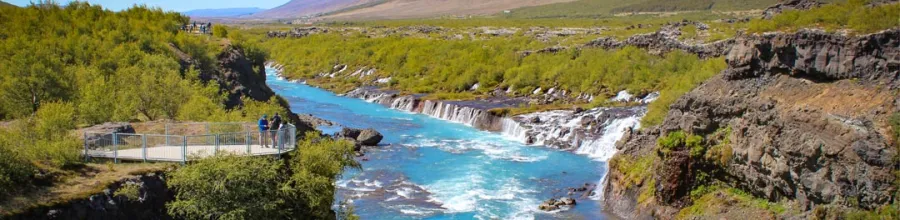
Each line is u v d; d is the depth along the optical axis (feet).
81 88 170.40
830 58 114.01
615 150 192.03
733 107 124.88
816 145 102.78
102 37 251.60
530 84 313.32
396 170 179.32
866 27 111.24
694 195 127.85
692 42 302.86
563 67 312.91
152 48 235.20
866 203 96.43
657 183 131.34
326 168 107.24
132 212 91.45
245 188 92.84
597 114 229.25
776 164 110.93
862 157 96.53
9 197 84.38
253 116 167.12
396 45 440.04
